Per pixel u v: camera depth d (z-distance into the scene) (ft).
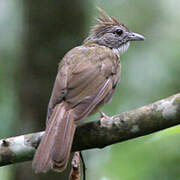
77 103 28.68
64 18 44.52
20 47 47.34
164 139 38.29
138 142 41.60
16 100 47.19
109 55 33.71
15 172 43.39
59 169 25.22
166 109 27.61
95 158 45.42
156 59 52.24
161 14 55.83
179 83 51.06
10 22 52.01
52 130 26.61
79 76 30.42
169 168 38.09
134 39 39.04
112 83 32.58
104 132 28.35
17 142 28.60
